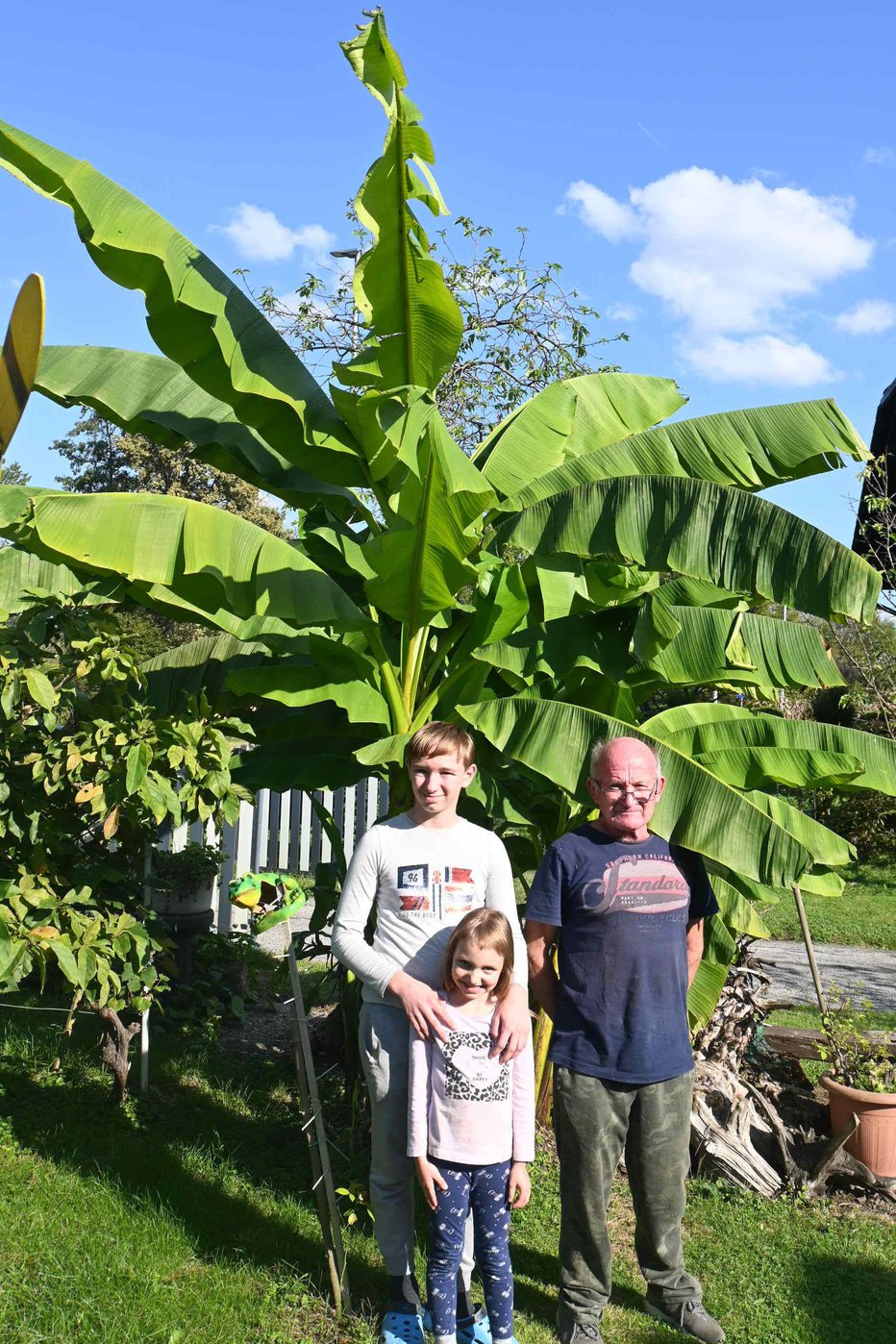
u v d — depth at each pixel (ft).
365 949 10.20
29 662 14.01
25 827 14.35
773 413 15.43
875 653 31.73
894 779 14.44
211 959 21.56
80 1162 14.03
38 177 13.69
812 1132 16.38
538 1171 15.20
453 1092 9.66
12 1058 17.88
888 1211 14.73
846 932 37.73
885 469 28.94
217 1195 13.39
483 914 9.78
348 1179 13.70
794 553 12.31
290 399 14.61
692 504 13.00
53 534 12.23
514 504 15.21
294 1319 10.78
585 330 33.37
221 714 17.60
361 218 13.47
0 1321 10.21
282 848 34.76
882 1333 11.31
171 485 96.48
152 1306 10.63
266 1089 17.74
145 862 16.92
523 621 15.14
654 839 10.96
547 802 17.34
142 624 72.23
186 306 14.46
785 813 14.70
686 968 10.96
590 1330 10.70
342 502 17.24
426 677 15.93
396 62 12.99
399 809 15.26
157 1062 18.53
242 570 13.05
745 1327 11.36
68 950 13.20
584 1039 10.61
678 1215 11.00
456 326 14.37
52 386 16.37
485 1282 9.81
